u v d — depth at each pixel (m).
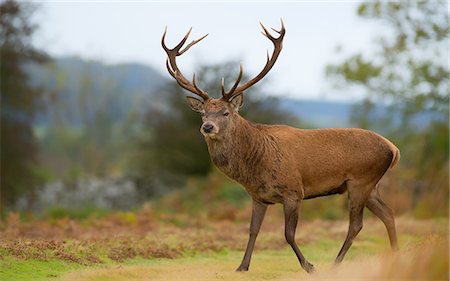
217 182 81.56
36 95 101.81
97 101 177.62
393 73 76.56
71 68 175.12
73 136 179.38
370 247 37.59
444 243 22.30
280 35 29.83
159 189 97.94
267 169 28.36
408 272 22.09
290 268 29.94
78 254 29.77
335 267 27.34
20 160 98.31
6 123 98.00
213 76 99.62
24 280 25.05
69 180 106.06
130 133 176.62
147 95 178.88
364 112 78.62
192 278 26.48
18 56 99.06
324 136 29.38
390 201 60.19
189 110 101.81
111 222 48.69
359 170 29.31
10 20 99.38
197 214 64.44
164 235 39.06
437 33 75.00
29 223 47.50
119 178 101.44
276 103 101.75
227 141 28.45
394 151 30.03
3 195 94.50
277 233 43.12
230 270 29.17
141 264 30.19
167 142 101.06
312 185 29.09
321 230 45.69
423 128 74.06
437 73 75.56
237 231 44.50
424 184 63.34
